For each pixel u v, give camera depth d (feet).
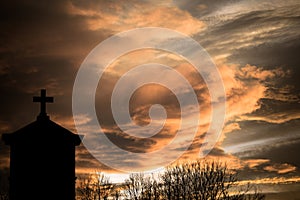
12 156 144.97
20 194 143.33
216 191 192.85
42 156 145.07
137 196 197.77
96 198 200.44
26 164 144.46
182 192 193.26
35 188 143.74
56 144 145.89
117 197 201.16
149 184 199.00
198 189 192.24
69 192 145.18
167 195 194.29
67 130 147.95
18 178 144.15
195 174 194.80
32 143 145.18
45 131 146.00
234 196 196.34
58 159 145.59
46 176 144.56
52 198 143.84
